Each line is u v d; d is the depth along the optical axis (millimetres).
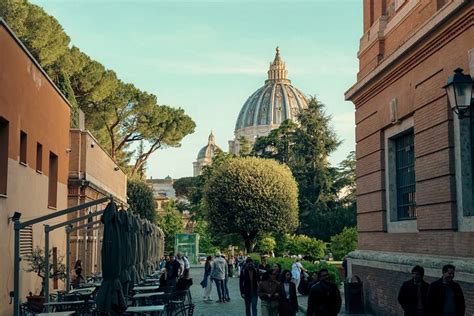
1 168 15336
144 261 22703
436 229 12109
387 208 15359
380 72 14992
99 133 53750
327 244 61656
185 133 61500
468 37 10688
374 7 16953
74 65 42969
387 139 15344
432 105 12297
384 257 14742
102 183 33312
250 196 52625
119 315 11773
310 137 74750
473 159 11195
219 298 23484
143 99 57688
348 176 75562
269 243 56531
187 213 117875
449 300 8633
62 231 24094
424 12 13008
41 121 19844
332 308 9875
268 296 12562
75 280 21984
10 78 15523
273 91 180500
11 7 34531
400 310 13664
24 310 15648
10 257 15812
